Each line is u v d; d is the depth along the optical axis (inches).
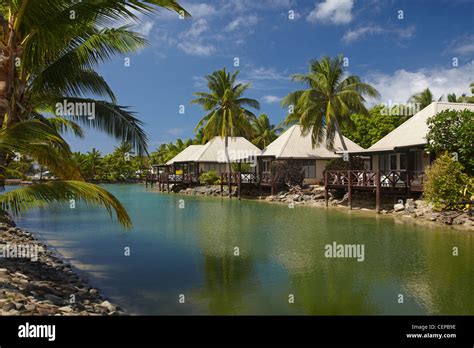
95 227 625.3
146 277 325.7
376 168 1060.5
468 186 623.5
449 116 684.1
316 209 897.5
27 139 240.5
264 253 418.0
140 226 634.2
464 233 531.8
